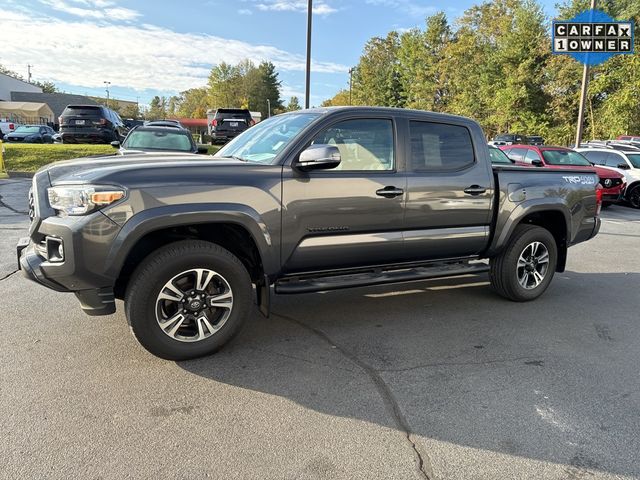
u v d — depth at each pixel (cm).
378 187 393
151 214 315
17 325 405
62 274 305
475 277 609
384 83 6894
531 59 3556
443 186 426
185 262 330
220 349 364
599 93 3041
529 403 301
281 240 361
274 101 9338
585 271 658
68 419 272
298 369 342
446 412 290
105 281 313
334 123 382
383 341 396
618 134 2806
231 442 256
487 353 376
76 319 420
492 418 284
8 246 671
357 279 401
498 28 4309
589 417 287
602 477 234
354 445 256
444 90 5053
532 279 511
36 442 250
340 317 452
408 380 329
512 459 247
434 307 488
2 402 287
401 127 412
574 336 415
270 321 437
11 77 7138
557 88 3381
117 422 271
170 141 1081
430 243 431
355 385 321
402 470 237
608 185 1298
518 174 480
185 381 320
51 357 348
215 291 353
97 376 322
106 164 344
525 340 404
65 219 306
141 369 334
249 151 407
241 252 381
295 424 274
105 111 1864
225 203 335
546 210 496
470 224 452
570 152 1330
